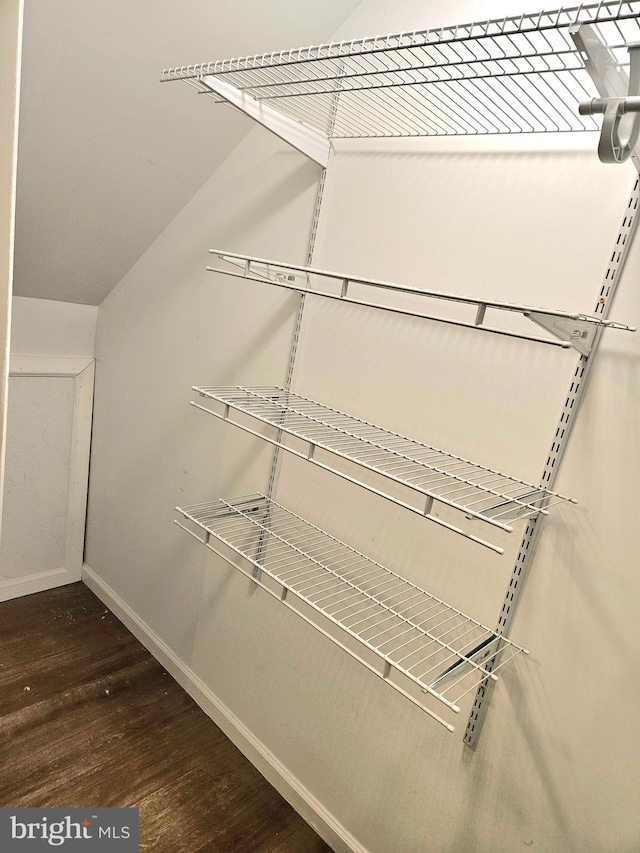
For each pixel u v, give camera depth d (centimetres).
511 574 116
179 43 136
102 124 150
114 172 166
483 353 120
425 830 133
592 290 104
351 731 149
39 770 160
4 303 73
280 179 159
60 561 248
